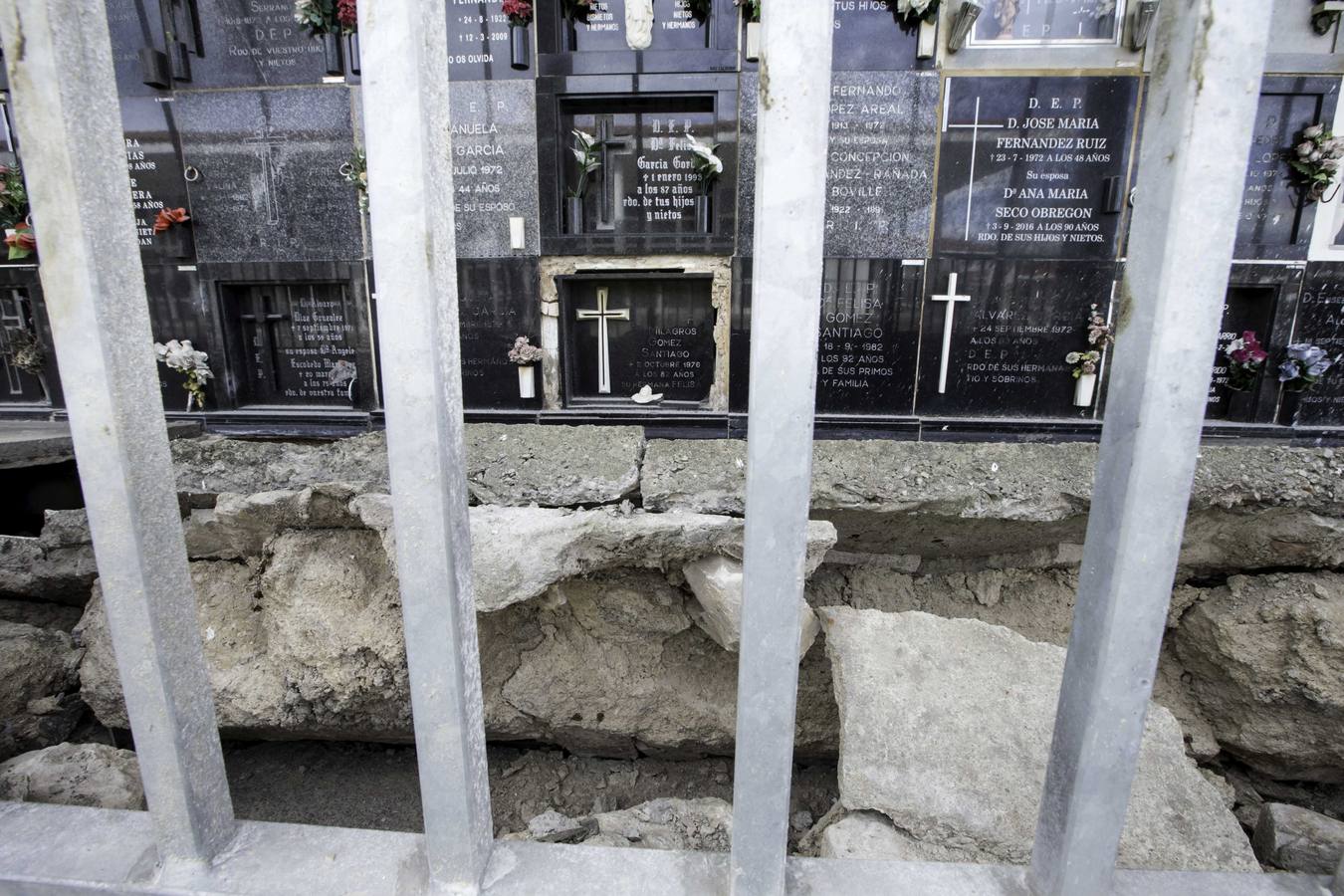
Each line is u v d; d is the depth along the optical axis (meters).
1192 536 2.04
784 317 0.64
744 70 2.88
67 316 0.71
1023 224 2.90
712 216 3.08
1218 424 3.00
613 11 2.96
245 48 3.04
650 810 1.74
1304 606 1.90
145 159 3.16
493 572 1.63
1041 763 1.40
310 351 3.36
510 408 3.24
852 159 2.92
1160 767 1.39
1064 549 2.22
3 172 3.16
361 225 3.14
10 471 2.65
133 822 0.91
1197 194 0.61
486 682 1.99
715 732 2.00
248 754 2.20
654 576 1.89
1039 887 0.80
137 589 0.75
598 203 3.14
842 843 1.33
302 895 0.80
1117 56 2.76
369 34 0.62
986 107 2.83
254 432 3.26
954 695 1.53
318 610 1.84
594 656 2.00
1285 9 2.70
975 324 2.99
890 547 2.23
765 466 0.67
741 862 0.76
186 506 1.99
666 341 3.22
